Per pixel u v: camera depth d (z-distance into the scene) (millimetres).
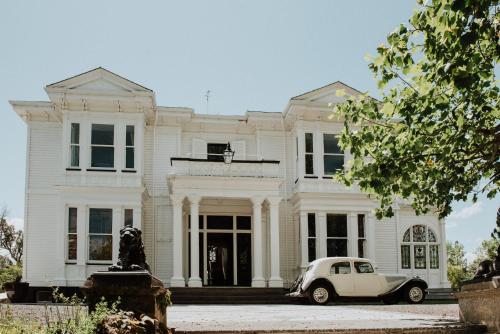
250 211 26234
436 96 9195
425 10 8438
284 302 21656
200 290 21969
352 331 8281
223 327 8688
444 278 26578
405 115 9367
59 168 25156
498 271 8867
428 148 9812
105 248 23578
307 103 25484
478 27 7281
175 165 23766
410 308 15461
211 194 23641
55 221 24859
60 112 24719
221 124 26766
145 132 25906
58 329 6047
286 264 25906
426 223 26984
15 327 6176
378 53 8938
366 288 19734
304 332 8180
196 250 23109
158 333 6590
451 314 12367
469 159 9844
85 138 24156
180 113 25938
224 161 24109
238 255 25984
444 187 9750
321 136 25859
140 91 24250
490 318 8641
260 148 26703
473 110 9383
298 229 25547
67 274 23156
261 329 8250
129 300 6809
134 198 23953
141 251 7340
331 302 21312
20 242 44844
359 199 25500
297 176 25844
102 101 24141
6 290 21422
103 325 6062
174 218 23359
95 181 23969
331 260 19844
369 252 25141
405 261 26531
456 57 7883
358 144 10109
